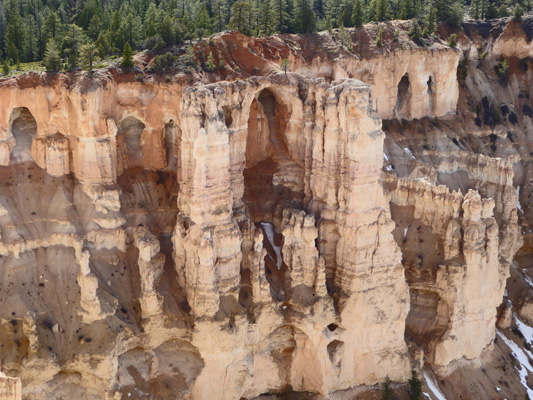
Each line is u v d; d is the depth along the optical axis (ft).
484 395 300.81
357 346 277.03
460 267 295.28
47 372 229.25
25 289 239.71
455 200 298.97
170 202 275.80
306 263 267.18
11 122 258.57
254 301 261.65
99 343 235.81
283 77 283.38
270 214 284.00
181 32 316.60
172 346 257.75
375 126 262.26
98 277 250.37
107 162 260.62
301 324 263.70
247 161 292.20
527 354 334.85
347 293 272.51
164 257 260.01
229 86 265.54
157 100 275.39
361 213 267.59
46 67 269.03
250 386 269.23
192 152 250.78
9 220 246.88
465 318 301.43
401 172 349.20
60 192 257.75
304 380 275.59
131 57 279.08
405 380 286.46
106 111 263.29
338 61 352.90
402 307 281.33
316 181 276.00
